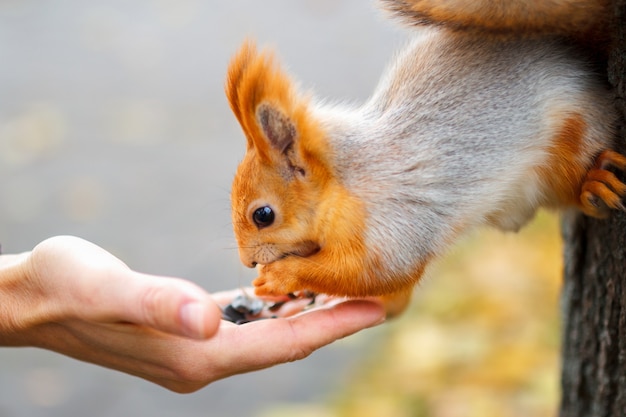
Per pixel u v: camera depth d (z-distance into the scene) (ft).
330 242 3.08
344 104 3.24
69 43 8.52
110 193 6.07
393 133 3.10
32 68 8.00
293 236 3.11
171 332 2.74
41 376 4.52
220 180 6.11
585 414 3.28
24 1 9.71
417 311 4.29
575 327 3.28
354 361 4.39
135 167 6.38
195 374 2.92
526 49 3.07
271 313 3.21
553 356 3.95
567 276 3.29
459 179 3.06
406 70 3.15
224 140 6.69
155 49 8.27
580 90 3.04
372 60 7.13
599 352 3.21
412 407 3.86
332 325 2.94
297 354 2.93
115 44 8.48
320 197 3.09
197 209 5.80
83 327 2.89
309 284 3.09
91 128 6.93
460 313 4.21
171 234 5.51
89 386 4.41
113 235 5.53
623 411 3.17
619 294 3.13
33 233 5.57
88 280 2.78
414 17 3.07
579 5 2.99
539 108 3.05
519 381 3.88
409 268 3.07
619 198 3.01
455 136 3.06
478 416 3.76
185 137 6.75
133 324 2.85
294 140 3.08
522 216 3.13
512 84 3.06
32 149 6.67
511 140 3.05
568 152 3.05
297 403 4.22
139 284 2.74
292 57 7.36
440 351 4.03
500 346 4.02
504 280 4.28
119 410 4.25
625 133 3.00
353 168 3.09
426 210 3.06
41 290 2.89
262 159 3.09
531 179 3.08
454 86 3.08
